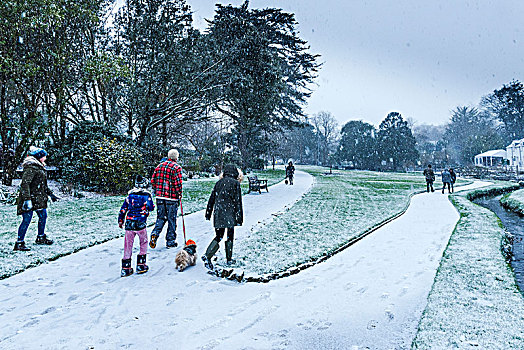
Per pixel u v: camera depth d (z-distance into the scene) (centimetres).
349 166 7494
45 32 1520
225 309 431
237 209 594
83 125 1917
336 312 427
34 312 415
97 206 1245
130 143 2022
